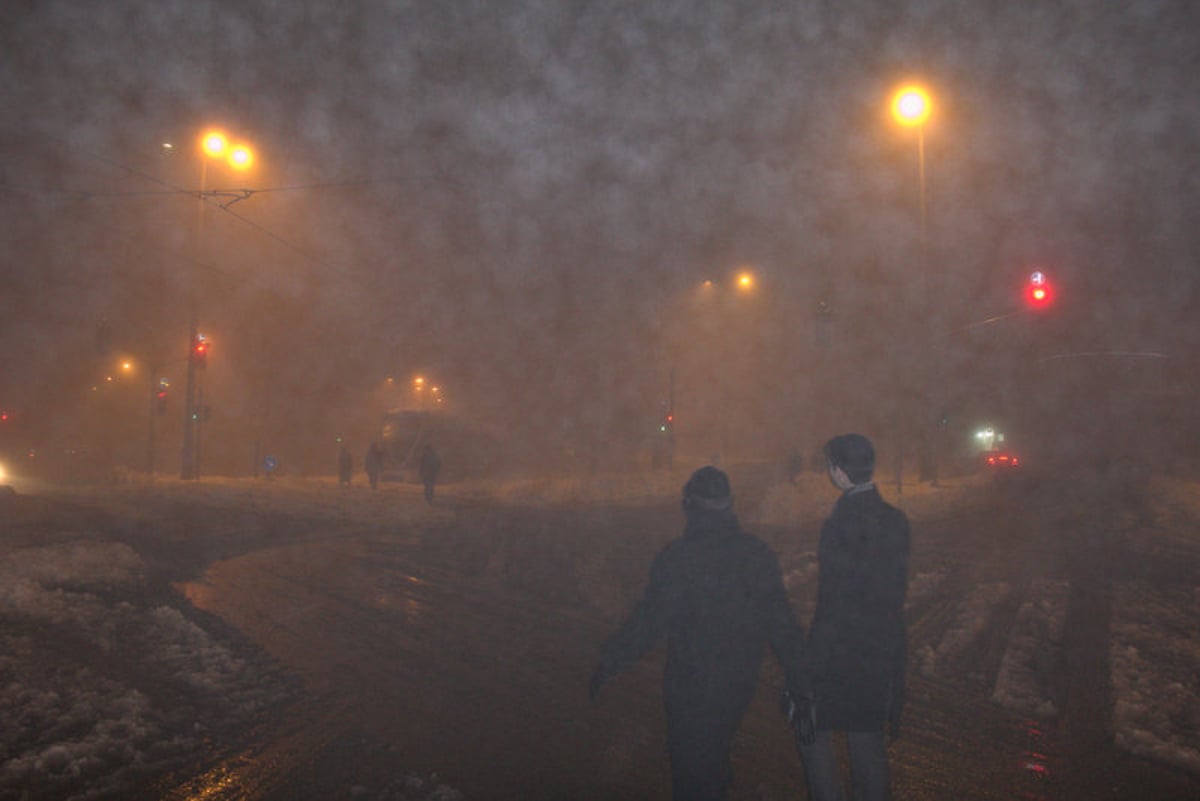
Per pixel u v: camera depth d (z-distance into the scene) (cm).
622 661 339
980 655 724
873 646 347
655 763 493
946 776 481
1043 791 464
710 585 338
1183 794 462
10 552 1056
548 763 491
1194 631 804
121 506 1914
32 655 640
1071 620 841
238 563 1162
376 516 1845
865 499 360
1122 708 575
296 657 691
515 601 931
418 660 693
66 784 441
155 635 729
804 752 363
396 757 495
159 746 490
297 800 436
